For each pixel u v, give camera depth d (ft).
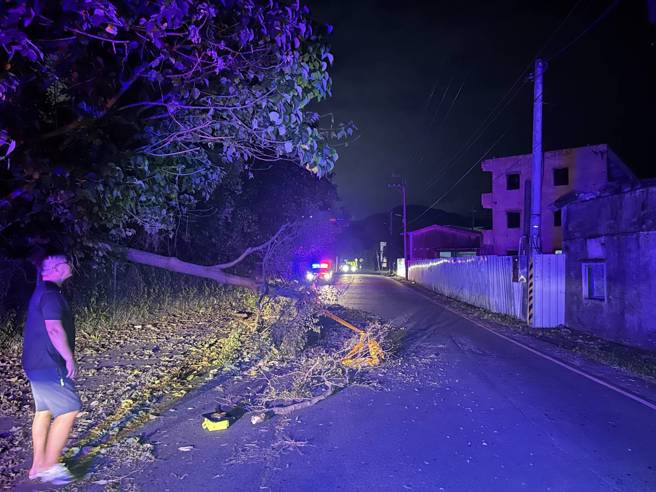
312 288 30.89
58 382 13.06
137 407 19.51
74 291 34.99
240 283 28.40
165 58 14.67
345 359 27.73
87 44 13.05
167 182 26.71
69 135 15.49
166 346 32.32
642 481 13.56
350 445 15.99
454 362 28.99
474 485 13.26
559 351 33.06
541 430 17.51
